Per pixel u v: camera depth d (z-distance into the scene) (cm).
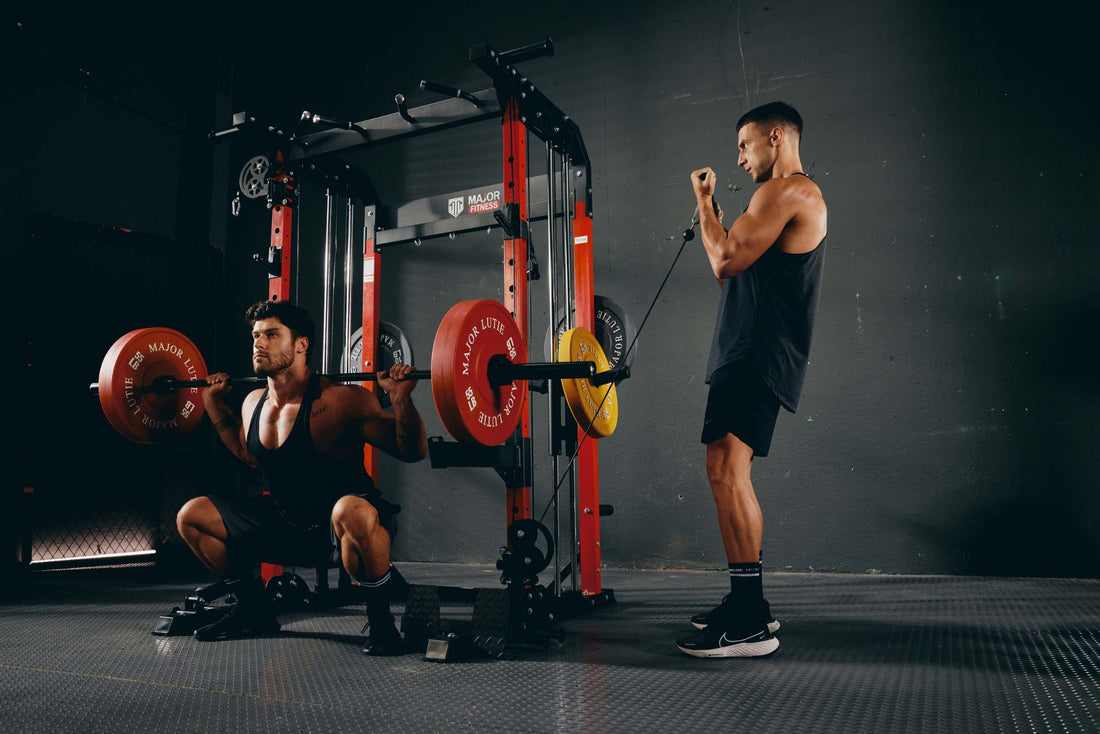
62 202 333
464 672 149
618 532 326
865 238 304
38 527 315
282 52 430
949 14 302
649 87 346
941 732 109
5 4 310
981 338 285
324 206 401
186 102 395
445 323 160
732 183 327
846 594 239
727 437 158
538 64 367
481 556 351
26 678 147
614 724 116
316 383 176
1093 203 276
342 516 159
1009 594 235
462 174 379
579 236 246
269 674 149
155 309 370
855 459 296
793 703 125
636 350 332
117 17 361
